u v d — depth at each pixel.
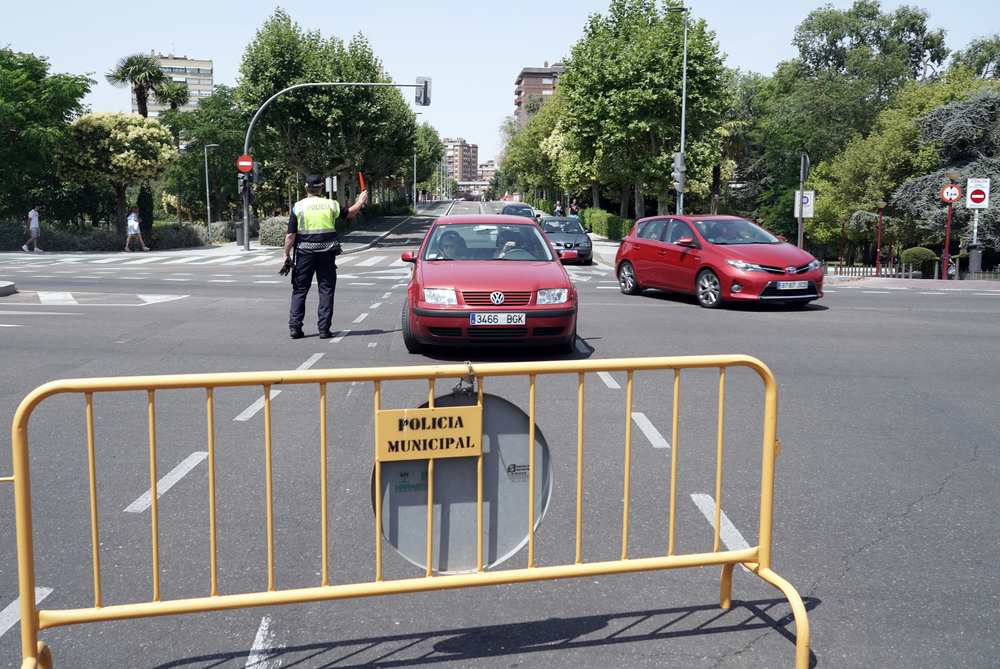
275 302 14.55
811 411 6.98
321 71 43.25
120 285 17.84
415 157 114.12
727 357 3.38
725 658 3.10
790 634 3.29
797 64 66.12
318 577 3.75
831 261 63.44
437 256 10.02
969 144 42.62
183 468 5.29
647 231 16.45
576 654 3.13
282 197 69.12
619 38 41.44
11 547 4.07
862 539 4.26
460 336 8.95
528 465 3.33
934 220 39.88
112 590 3.61
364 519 4.46
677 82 38.69
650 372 8.55
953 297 17.06
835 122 62.53
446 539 3.27
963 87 47.19
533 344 9.10
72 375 8.10
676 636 3.27
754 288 13.73
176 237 40.19
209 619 3.40
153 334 10.69
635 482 5.08
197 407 6.91
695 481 5.12
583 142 42.09
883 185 48.81
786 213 63.06
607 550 4.07
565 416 6.66
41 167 39.72
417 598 3.60
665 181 40.41
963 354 9.87
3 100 37.41
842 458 5.65
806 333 11.45
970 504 4.79
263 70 43.09
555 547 4.11
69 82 39.72
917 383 8.16
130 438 5.96
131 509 4.58
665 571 3.89
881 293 18.06
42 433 6.09
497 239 10.30
